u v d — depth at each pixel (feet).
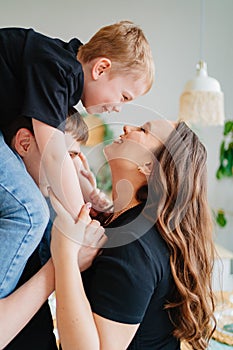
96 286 2.66
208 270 3.10
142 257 2.69
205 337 3.21
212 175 10.28
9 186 2.63
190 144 3.02
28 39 3.41
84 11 9.43
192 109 7.83
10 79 3.28
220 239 10.19
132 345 2.94
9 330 2.46
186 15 9.79
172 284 2.89
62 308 2.50
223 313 5.20
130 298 2.60
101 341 2.56
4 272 2.55
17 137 3.10
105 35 3.79
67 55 3.42
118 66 3.69
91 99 3.74
